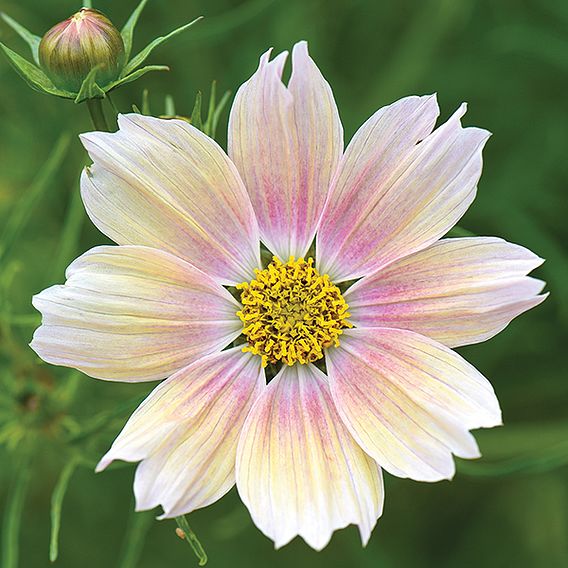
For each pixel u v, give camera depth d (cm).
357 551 40
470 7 41
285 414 30
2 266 34
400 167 30
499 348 39
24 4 40
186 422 29
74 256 37
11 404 34
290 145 30
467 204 30
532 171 40
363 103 40
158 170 29
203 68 41
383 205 30
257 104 30
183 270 30
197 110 30
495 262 30
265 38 40
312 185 30
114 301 29
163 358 30
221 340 30
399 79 40
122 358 29
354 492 29
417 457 29
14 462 35
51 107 39
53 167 34
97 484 40
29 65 30
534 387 40
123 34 30
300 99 30
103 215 29
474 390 29
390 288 30
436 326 30
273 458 30
